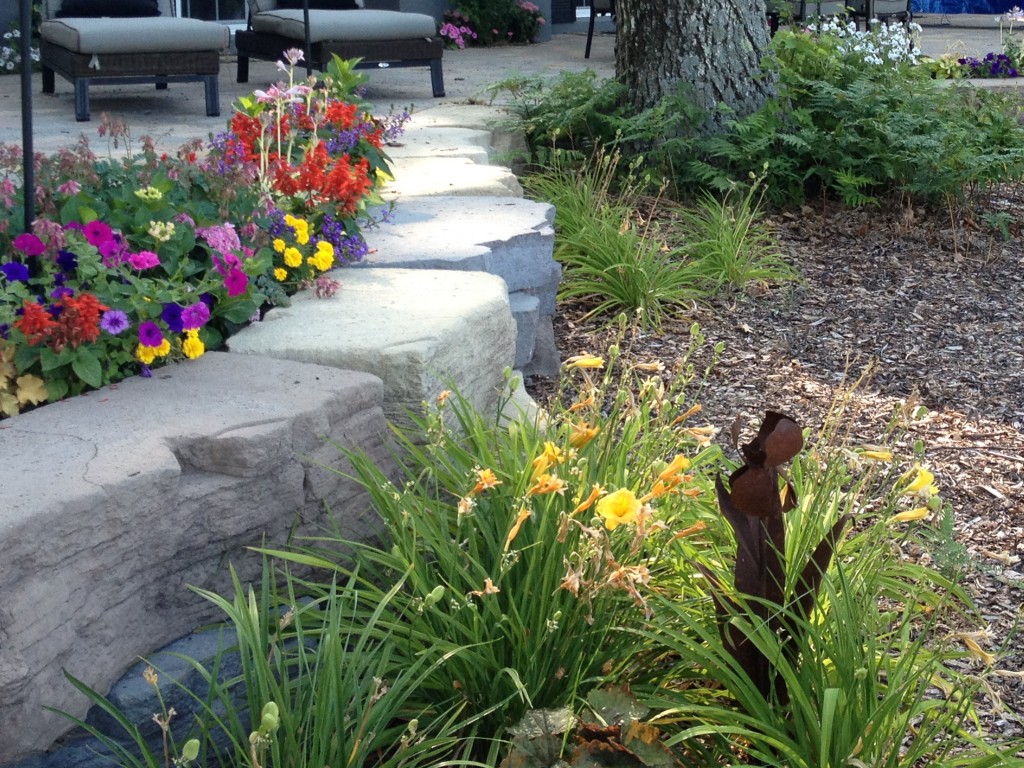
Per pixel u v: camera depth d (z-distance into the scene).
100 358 3.10
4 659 2.18
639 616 2.65
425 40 9.36
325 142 4.93
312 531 2.95
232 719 2.26
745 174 7.43
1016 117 8.52
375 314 3.63
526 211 5.30
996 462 4.12
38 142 6.73
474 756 2.52
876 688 2.46
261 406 2.88
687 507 3.07
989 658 2.36
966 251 6.83
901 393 4.80
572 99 7.90
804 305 5.89
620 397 2.91
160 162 4.09
